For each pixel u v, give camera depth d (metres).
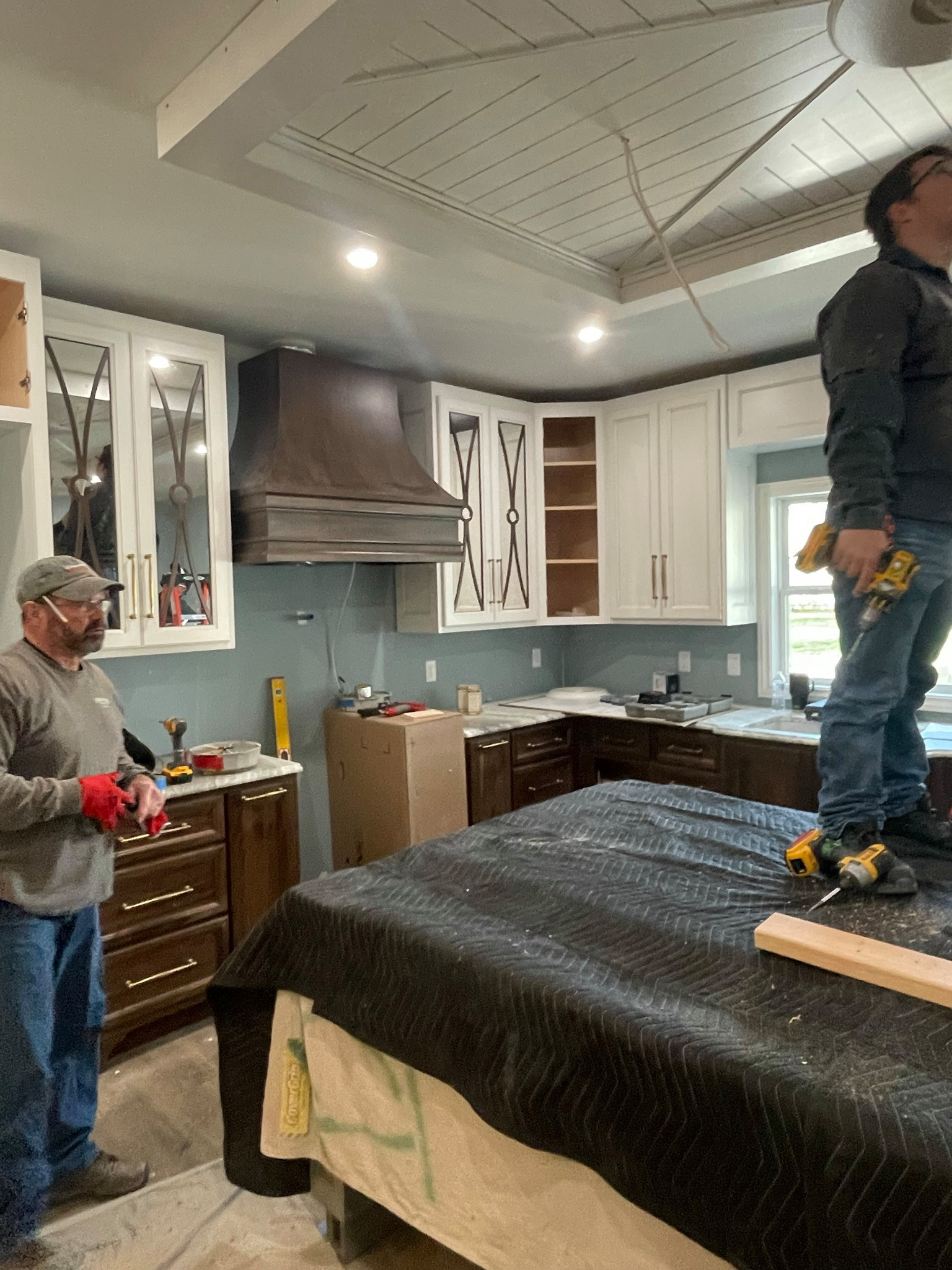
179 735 2.94
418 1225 1.44
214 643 2.97
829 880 1.55
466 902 1.54
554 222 2.43
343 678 3.80
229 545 3.00
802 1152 0.93
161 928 2.64
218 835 2.77
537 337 3.34
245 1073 1.76
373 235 2.29
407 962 1.40
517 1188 1.29
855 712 1.50
